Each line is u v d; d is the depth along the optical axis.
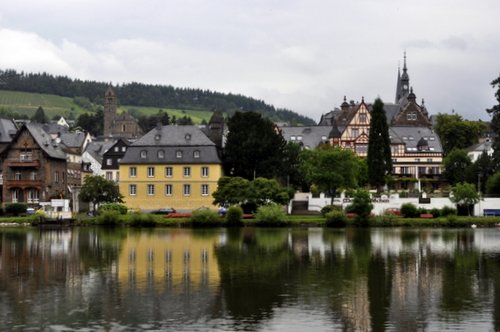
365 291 52.62
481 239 97.25
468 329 41.25
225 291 52.53
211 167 149.88
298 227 123.56
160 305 47.47
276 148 151.25
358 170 150.12
